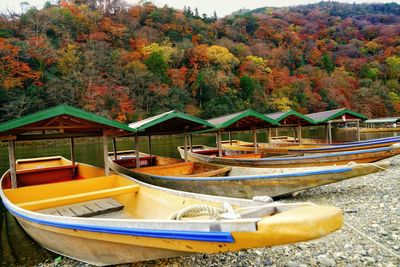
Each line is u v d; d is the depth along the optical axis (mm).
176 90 50250
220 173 9383
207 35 72188
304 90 62906
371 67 77312
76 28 52844
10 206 5539
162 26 66375
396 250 4809
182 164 10742
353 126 50094
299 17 116875
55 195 7008
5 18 46781
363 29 103188
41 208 5500
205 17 86625
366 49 88688
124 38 56656
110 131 8367
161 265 4867
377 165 7672
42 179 9453
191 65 57906
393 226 5832
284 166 10805
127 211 6848
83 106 39562
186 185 8508
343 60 81938
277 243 2891
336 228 2877
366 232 5664
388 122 42750
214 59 59875
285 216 2906
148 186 6309
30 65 40594
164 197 5719
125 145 34688
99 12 58719
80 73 42625
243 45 71812
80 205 6859
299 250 5082
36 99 36500
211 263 4844
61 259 5676
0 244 6691
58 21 51406
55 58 42062
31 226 5320
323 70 75188
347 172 7590
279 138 23000
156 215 5793
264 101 57531
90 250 4652
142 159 13281
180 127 11586
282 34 87562
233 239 3072
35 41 41125
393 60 77062
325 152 13891
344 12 133375
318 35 99812
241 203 4145
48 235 5137
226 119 11797
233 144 19922
